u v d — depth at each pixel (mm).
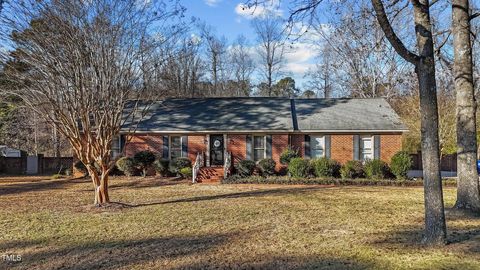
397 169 20281
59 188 18344
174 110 25422
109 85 12109
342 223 9828
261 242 7895
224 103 26422
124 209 12219
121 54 12414
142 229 9297
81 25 11414
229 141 23391
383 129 22562
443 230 7344
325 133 23172
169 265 6418
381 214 11125
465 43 10359
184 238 8352
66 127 11812
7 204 13430
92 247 7656
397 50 7230
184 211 11758
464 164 10391
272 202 13547
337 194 15742
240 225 9664
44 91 11258
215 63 46688
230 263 6477
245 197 14891
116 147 23531
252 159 23297
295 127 23031
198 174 21547
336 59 36188
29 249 7559
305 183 19547
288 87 52656
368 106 25344
